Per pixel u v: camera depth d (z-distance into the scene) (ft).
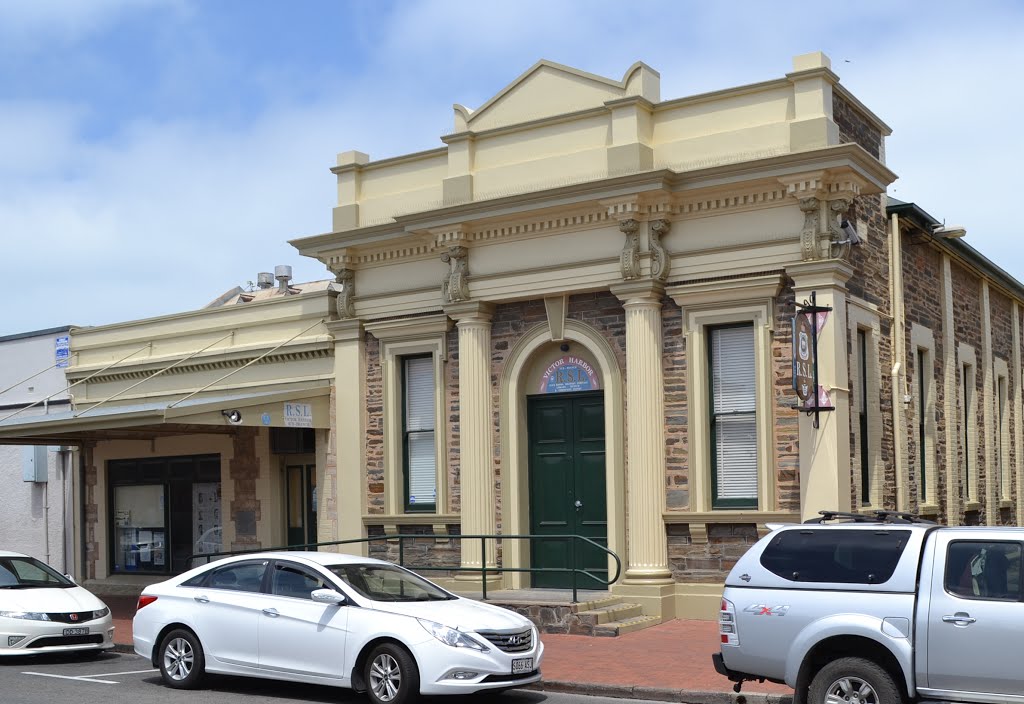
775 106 57.21
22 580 53.52
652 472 57.77
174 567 81.05
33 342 89.56
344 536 69.36
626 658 46.91
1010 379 93.40
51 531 87.20
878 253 62.59
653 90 60.95
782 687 40.50
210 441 79.10
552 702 40.29
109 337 85.46
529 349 63.36
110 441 84.43
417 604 39.34
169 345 81.97
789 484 55.42
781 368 56.03
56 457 87.30
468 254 64.85
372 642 38.42
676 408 58.34
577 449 62.69
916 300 69.77
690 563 57.57
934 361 72.49
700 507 57.06
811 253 54.85
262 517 76.02
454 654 37.17
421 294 67.56
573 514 62.54
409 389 69.10
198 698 40.57
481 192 64.64
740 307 56.85
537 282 62.13
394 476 68.18
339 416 70.44
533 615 54.34
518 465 63.31
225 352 77.46
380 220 69.62
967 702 30.07
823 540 32.99
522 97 64.23
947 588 30.68
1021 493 93.76
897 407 62.49
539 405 64.08
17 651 48.96
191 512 80.43
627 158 59.06
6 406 90.43
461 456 64.13
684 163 59.16
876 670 30.76
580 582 61.62
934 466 70.64
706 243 57.98
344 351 70.49
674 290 58.18
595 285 60.29
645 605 56.80
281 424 67.51
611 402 60.23
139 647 43.65
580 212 60.54
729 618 33.47
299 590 40.93
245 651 40.91
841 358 54.85
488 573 63.00
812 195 54.75
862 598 31.58
